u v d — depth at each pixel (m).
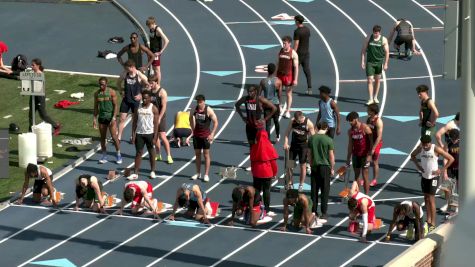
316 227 58.81
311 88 85.50
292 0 113.38
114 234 59.56
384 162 70.62
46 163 72.38
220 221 60.78
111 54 98.44
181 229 59.72
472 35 23.53
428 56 95.38
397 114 80.88
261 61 95.06
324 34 102.25
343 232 58.06
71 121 82.00
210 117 66.31
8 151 69.88
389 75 90.31
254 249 56.34
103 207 62.94
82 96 88.06
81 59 98.12
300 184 64.00
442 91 86.19
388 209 61.72
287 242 57.00
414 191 65.12
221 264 54.50
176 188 66.62
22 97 88.38
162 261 55.41
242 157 72.56
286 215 58.03
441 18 107.06
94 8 113.56
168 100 84.69
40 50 100.94
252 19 107.44
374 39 80.75
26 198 65.94
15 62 92.62
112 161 72.50
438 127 77.75
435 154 56.56
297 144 63.34
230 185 67.00
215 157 72.56
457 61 31.02
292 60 77.81
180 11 110.62
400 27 94.62
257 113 67.56
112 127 71.00
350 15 108.06
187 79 90.19
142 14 110.19
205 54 97.12
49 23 108.94
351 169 68.81
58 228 61.03
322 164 58.50
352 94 85.75
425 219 59.84
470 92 31.86
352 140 61.34
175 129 74.25
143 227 60.38
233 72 92.19
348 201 57.34
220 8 111.25
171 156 72.25
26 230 61.00
